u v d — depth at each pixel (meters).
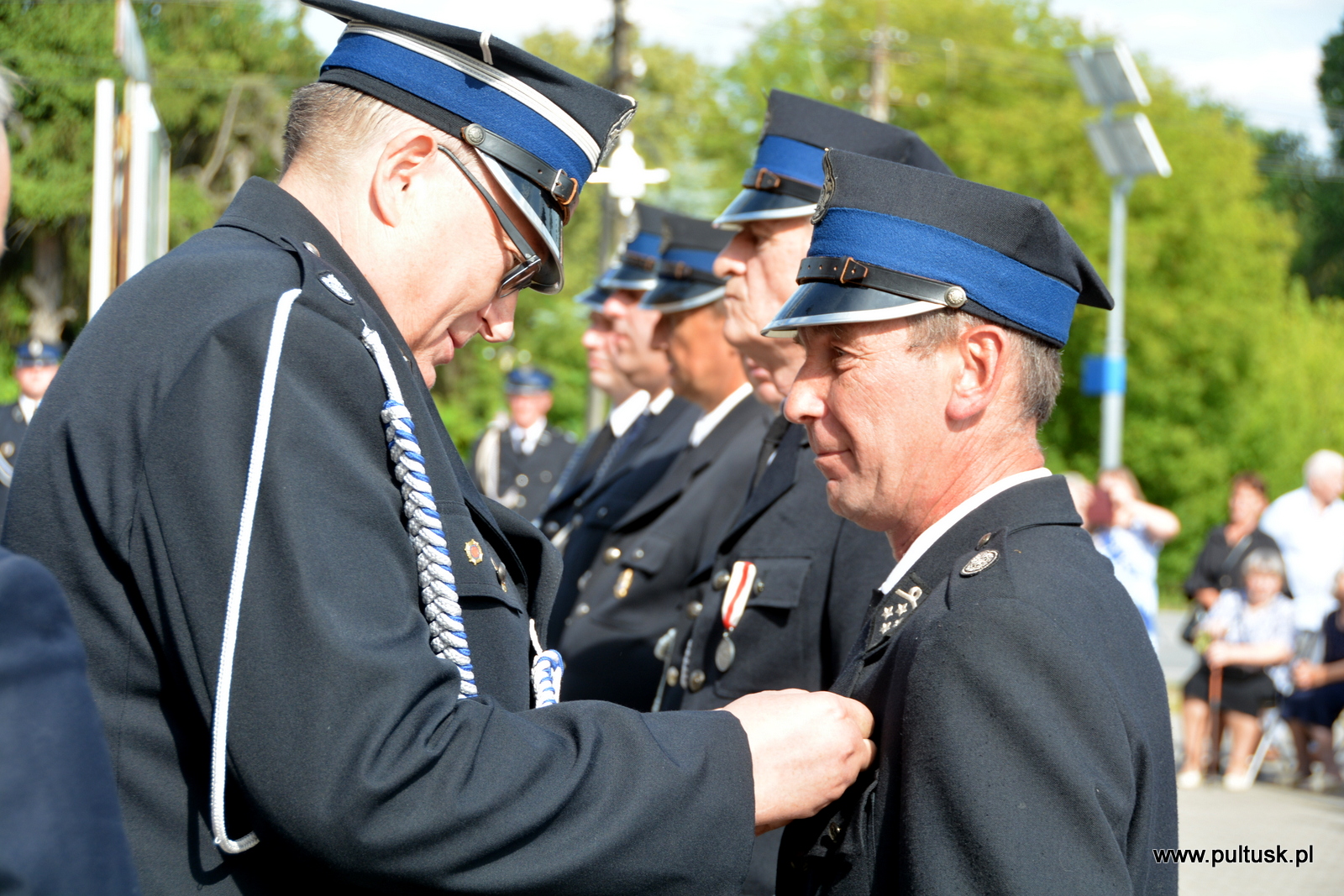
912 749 1.32
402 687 1.20
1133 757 1.33
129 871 0.96
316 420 1.27
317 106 1.56
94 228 3.28
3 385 8.04
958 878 1.25
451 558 1.42
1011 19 28.67
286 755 1.16
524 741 1.29
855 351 1.53
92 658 1.28
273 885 1.28
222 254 1.40
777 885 1.58
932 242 1.51
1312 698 7.56
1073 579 1.40
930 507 1.57
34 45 4.27
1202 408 25.81
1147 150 11.89
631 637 3.09
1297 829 6.00
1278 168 42.78
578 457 4.75
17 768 0.90
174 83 14.15
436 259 1.55
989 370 1.51
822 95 27.39
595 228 27.19
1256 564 7.67
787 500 2.23
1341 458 8.43
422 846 1.19
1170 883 1.41
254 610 1.19
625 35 15.99
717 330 3.24
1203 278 25.17
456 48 1.55
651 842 1.29
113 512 1.26
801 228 2.42
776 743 1.41
